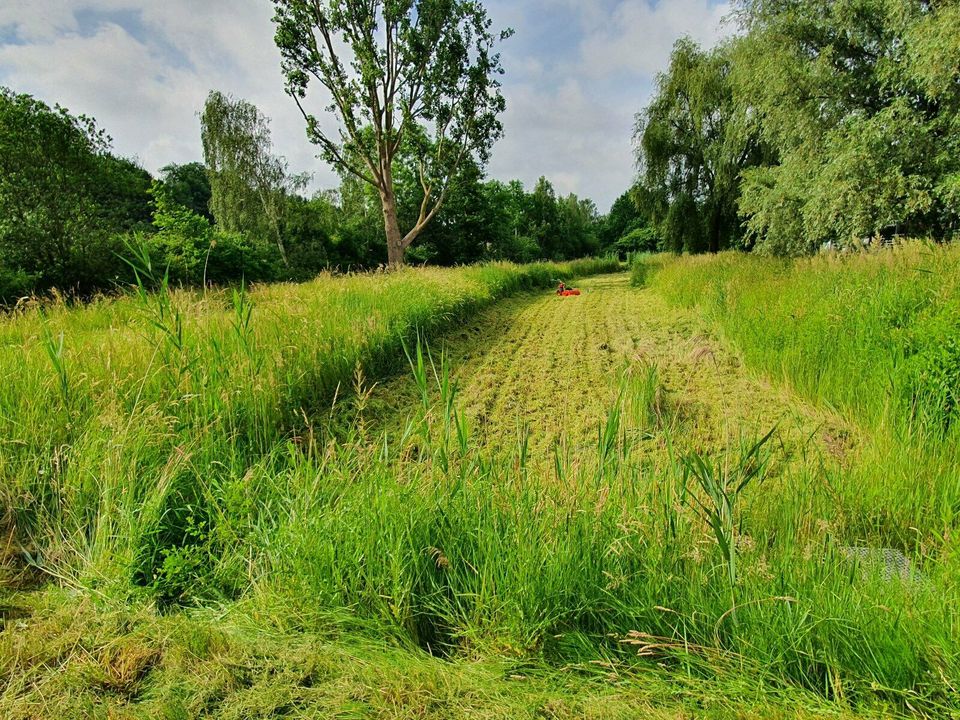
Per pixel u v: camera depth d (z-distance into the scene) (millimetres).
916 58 11172
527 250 49094
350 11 23250
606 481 2947
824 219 13086
